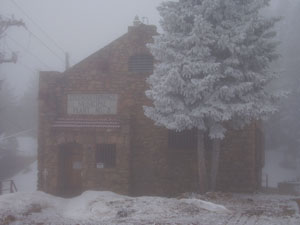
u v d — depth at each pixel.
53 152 20.00
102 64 20.55
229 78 15.54
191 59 14.99
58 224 10.77
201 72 15.07
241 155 18.83
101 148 20.05
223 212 12.04
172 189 19.53
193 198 14.20
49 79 20.77
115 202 13.49
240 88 14.89
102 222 10.88
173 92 15.37
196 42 14.88
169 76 14.64
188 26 15.65
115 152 19.97
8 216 11.25
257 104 15.06
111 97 20.48
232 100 15.45
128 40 20.56
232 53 14.98
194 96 14.99
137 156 19.95
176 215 11.64
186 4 15.88
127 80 20.41
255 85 15.45
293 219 10.92
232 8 15.44
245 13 15.73
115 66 20.56
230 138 18.98
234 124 16.47
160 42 15.55
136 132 20.09
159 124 16.59
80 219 11.64
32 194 14.52
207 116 15.47
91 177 19.62
